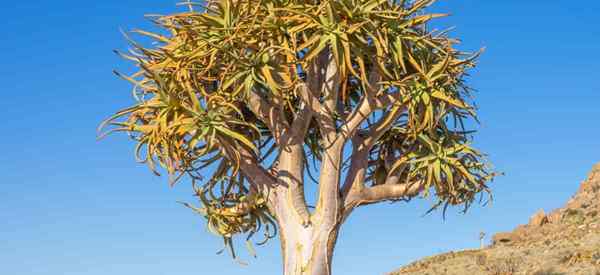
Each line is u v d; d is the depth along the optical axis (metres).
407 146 13.60
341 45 11.05
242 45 11.20
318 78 11.66
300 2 11.81
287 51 11.12
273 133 11.87
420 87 11.76
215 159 12.52
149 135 11.73
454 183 12.76
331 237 11.74
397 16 11.50
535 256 24.97
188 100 11.90
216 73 12.31
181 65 11.51
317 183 12.55
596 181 34.78
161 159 12.26
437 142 12.55
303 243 11.65
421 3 12.06
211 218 13.92
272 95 11.75
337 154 11.75
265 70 11.00
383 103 11.71
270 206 12.13
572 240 26.23
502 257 26.02
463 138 12.98
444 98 11.78
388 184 12.62
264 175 12.13
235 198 13.90
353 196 12.09
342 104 12.53
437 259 29.03
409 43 11.94
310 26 11.05
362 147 12.34
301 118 11.80
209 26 11.71
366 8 11.29
